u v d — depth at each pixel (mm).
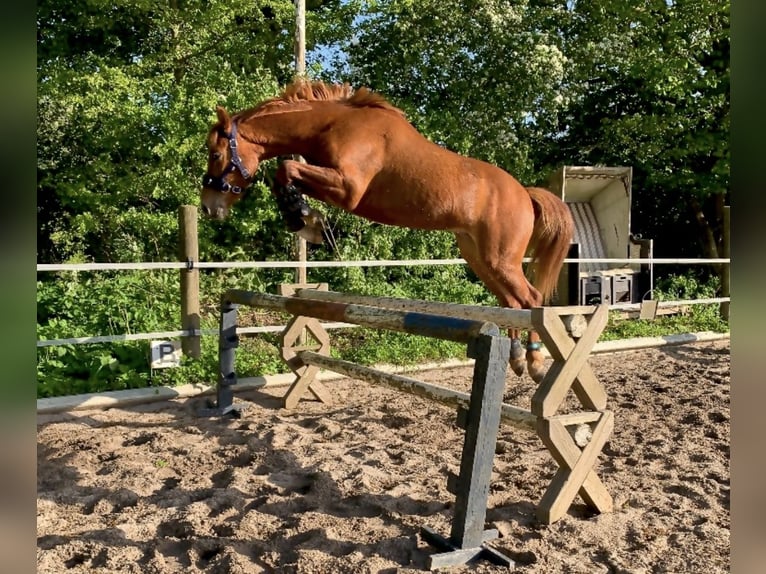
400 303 3984
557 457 2930
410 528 2840
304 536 2744
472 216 3926
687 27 9695
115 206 8461
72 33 9562
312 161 3814
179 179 8031
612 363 6723
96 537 2713
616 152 11273
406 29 9312
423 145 3814
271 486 3299
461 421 2656
